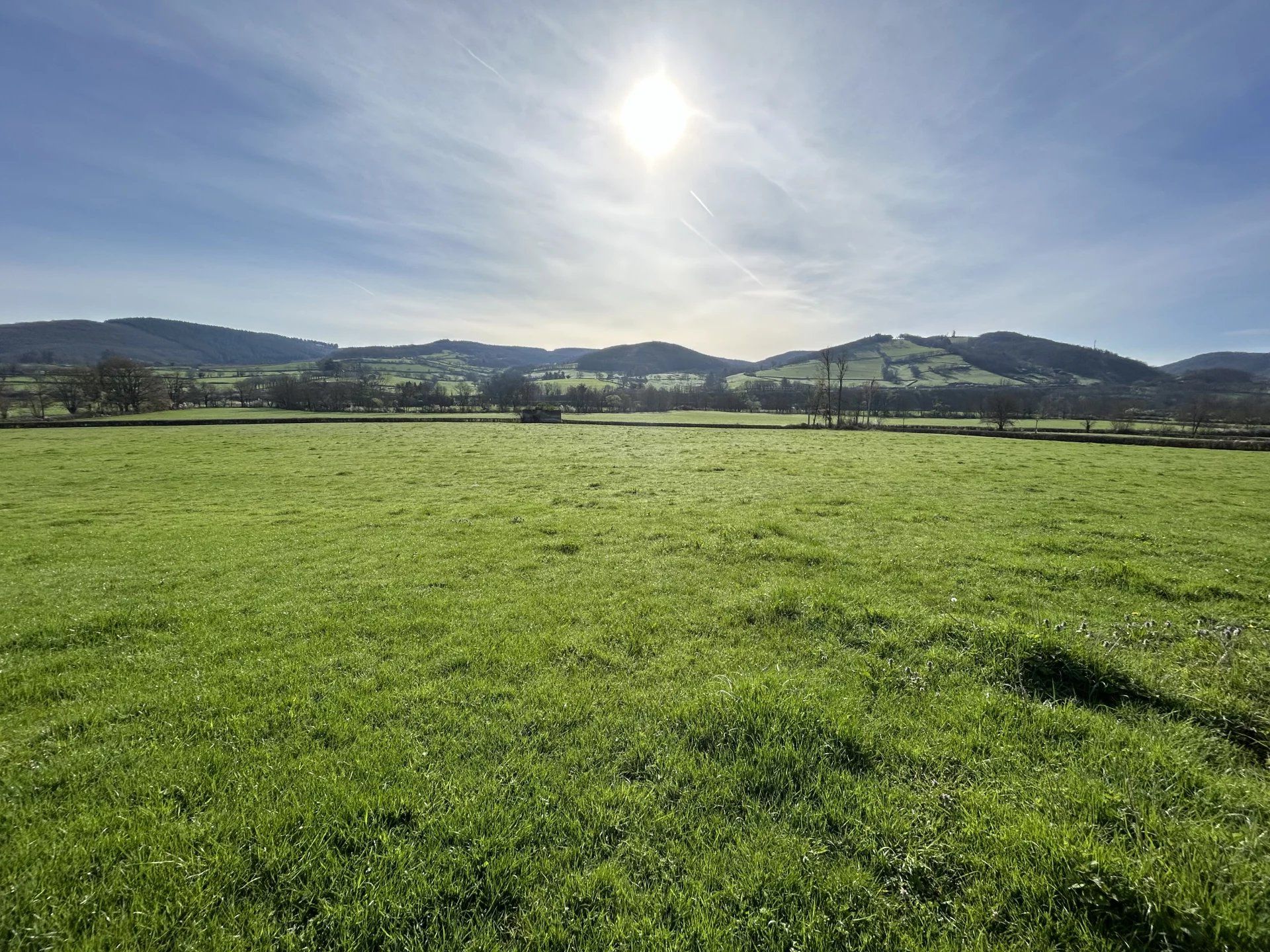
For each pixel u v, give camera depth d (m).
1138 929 3.11
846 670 6.73
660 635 7.99
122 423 55.56
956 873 3.65
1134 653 6.82
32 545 13.69
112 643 7.92
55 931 3.29
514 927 3.39
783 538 13.62
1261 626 8.16
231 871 3.71
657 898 3.56
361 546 13.30
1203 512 16.77
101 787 4.63
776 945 3.24
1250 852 3.46
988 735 5.18
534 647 7.56
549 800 4.43
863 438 47.16
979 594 9.60
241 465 29.30
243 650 7.64
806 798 4.41
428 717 5.79
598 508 17.84
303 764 4.93
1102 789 4.20
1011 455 33.44
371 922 3.38
